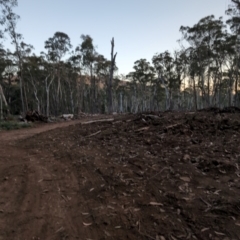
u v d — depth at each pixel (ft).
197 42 93.30
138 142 17.10
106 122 27.68
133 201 9.21
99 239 7.30
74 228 7.93
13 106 129.29
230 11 78.33
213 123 18.31
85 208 9.14
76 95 136.98
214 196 8.88
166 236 7.14
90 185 11.10
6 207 9.62
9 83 122.52
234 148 13.29
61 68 122.11
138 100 163.94
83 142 19.81
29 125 38.96
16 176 13.08
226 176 10.31
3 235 7.70
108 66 121.29
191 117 21.12
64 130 27.32
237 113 22.35
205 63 98.94
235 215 7.72
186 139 15.97
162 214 8.20
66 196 10.28
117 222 8.04
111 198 9.65
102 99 162.20
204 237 6.97
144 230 7.50
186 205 8.53
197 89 139.54
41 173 13.34
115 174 11.82
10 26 66.28
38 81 126.11
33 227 8.09
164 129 18.52
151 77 137.18
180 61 108.37
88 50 114.32
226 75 102.58
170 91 119.55
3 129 36.47
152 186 10.16
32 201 10.03
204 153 13.07
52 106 137.49
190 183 10.05
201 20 88.02
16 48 71.87
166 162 12.42
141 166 12.34
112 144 17.75
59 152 17.57
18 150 19.62
